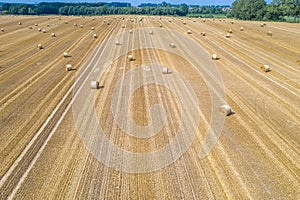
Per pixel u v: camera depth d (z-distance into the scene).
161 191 6.93
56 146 8.81
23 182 7.23
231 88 13.78
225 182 7.22
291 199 6.62
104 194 6.84
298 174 7.53
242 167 7.82
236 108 11.54
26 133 9.59
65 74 16.00
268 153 8.46
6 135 9.48
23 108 11.52
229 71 16.59
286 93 13.14
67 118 10.64
